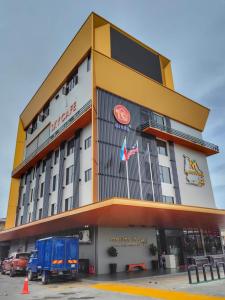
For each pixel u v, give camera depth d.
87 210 18.69
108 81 31.03
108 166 27.22
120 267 24.30
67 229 28.91
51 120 40.28
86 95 30.98
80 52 33.66
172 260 26.23
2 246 51.44
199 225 30.73
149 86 35.12
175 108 38.69
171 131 36.06
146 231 27.91
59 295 12.27
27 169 47.34
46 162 39.38
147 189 29.77
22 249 42.75
